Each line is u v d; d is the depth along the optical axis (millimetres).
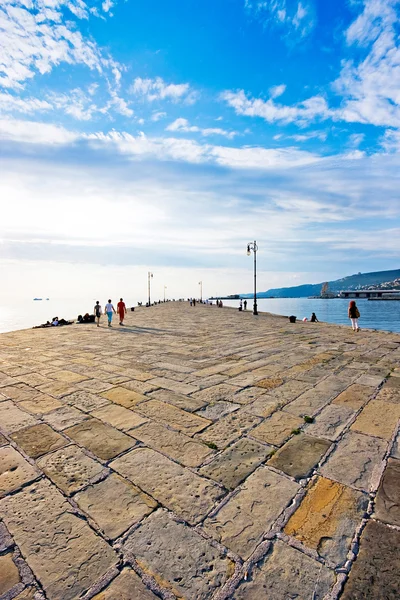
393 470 2576
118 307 17031
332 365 6117
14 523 2061
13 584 1638
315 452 2887
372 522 2014
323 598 1528
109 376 5633
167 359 7043
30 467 2715
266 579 1637
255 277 25219
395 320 57156
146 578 1660
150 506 2209
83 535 1956
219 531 1968
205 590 1584
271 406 4020
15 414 3898
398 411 3768
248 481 2469
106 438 3232
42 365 6660
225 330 13289
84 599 1550
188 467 2688
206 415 3783
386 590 1559
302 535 1921
